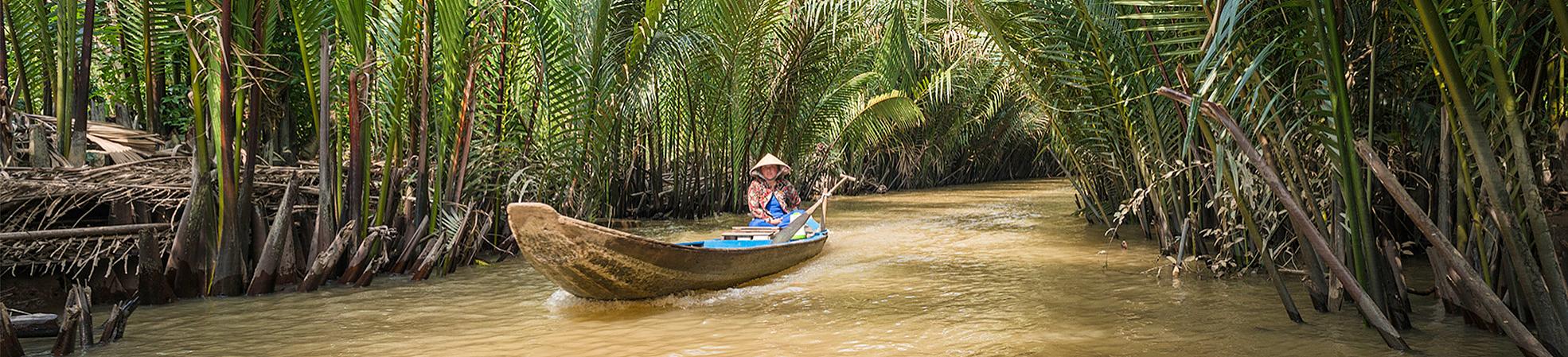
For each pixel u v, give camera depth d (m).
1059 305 6.71
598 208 12.86
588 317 6.50
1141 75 7.43
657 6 10.83
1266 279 7.58
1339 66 4.61
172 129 9.41
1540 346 4.19
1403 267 8.02
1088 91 8.88
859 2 13.68
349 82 7.66
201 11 7.23
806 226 10.38
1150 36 6.33
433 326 6.25
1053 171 32.59
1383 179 4.44
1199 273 7.79
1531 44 4.88
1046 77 9.47
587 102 10.71
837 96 16.69
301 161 9.62
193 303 7.02
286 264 7.54
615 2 11.37
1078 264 8.82
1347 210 5.25
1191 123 4.46
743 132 15.84
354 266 7.76
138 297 6.87
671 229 13.48
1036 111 16.31
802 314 6.49
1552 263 4.11
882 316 6.40
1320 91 5.22
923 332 5.84
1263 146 5.26
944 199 19.98
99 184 7.08
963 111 22.31
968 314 6.41
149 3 7.98
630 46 11.13
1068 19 7.76
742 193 16.50
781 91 15.38
